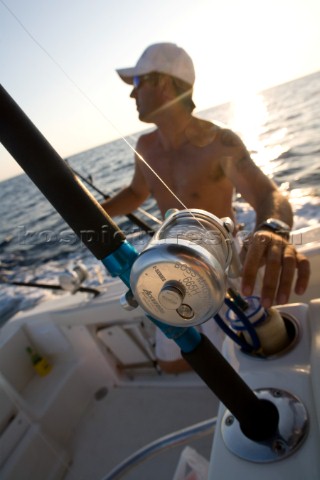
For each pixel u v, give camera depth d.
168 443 0.84
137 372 2.02
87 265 2.64
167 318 0.38
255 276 0.71
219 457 0.54
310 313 0.71
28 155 0.38
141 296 0.37
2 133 0.37
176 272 0.34
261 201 1.27
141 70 1.48
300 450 0.49
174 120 1.55
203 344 0.47
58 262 3.26
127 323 1.82
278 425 0.52
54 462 1.70
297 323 0.71
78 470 1.68
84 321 1.85
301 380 0.58
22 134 0.38
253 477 0.49
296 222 2.64
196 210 0.44
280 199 1.21
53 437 1.76
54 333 1.99
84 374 2.01
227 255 0.43
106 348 1.99
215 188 1.60
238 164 1.39
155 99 1.53
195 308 0.36
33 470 1.62
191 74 1.50
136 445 1.67
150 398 1.86
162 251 0.34
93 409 1.94
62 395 1.88
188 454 1.24
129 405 1.88
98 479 1.60
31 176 0.39
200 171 1.58
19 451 1.63
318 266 1.34
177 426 1.68
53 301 2.10
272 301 0.67
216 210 1.63
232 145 1.42
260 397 0.57
